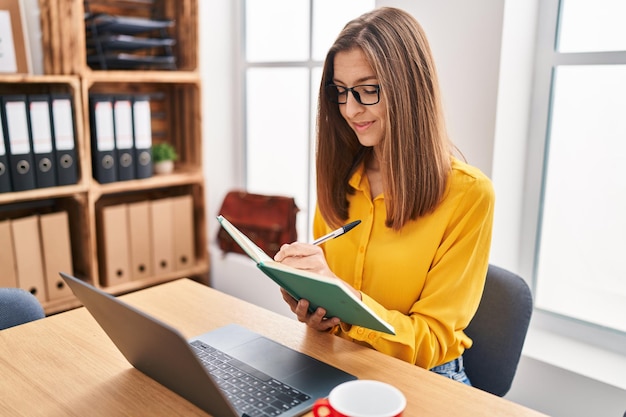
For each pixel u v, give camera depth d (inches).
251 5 114.3
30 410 36.1
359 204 56.1
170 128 115.8
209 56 113.1
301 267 46.0
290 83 110.6
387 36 47.5
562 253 79.4
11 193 86.2
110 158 96.2
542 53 74.9
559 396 69.2
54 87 96.2
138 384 39.4
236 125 120.6
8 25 87.4
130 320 33.1
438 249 50.8
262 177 120.3
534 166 77.9
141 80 96.9
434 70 49.3
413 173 49.0
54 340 46.6
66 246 93.4
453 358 50.6
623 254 73.8
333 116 54.8
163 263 106.7
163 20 99.0
